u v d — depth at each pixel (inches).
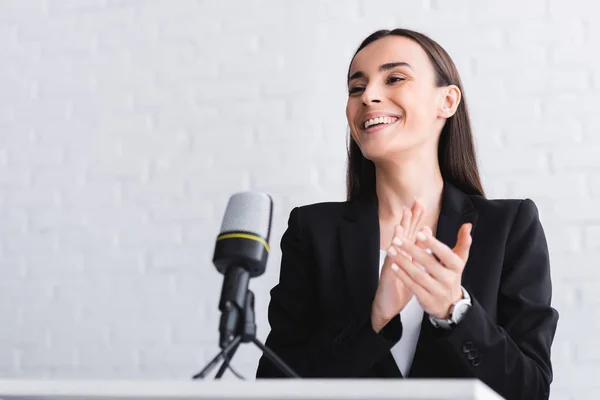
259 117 123.4
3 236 130.3
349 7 122.5
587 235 108.1
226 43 127.0
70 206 129.2
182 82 128.0
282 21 125.0
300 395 38.5
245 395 39.1
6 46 136.5
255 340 51.3
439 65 78.3
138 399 41.3
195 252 123.0
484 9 116.5
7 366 125.7
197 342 120.3
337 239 76.9
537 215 76.4
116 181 128.2
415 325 69.9
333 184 118.8
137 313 123.2
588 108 111.3
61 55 134.3
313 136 120.7
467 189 79.8
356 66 79.0
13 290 128.1
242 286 51.9
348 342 61.9
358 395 38.0
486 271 71.9
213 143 124.7
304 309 76.5
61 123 132.2
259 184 121.3
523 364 63.8
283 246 80.3
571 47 113.1
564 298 107.1
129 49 131.5
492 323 61.1
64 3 135.8
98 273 126.0
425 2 119.0
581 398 104.4
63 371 124.0
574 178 109.9
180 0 130.5
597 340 105.4
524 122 112.4
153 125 128.1
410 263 58.0
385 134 75.1
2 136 133.8
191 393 39.8
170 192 125.5
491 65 114.8
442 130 80.4
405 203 76.9
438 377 67.0
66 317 125.5
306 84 122.4
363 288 72.7
